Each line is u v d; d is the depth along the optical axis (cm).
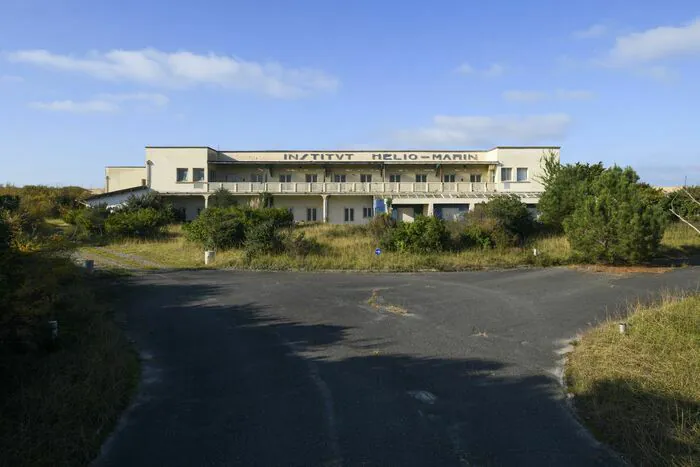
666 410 600
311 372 787
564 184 2869
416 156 4697
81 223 2923
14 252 726
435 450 537
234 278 1777
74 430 545
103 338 852
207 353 886
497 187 4456
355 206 4544
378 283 1686
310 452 532
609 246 2088
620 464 512
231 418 618
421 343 957
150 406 656
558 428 595
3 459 472
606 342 892
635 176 2253
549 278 1814
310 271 2009
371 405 658
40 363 677
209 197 4347
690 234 2788
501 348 932
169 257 2316
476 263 2152
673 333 873
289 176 4694
